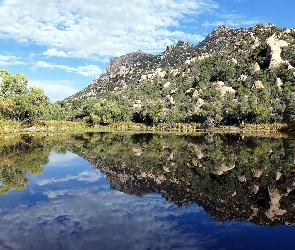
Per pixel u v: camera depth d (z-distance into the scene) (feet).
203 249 33.30
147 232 38.81
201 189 62.39
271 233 38.32
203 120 338.54
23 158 108.88
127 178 75.15
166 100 514.27
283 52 497.05
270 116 298.76
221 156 110.32
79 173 82.02
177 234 38.14
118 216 45.70
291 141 165.89
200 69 606.96
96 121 354.74
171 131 288.30
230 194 58.34
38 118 310.45
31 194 59.77
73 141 175.83
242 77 475.31
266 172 79.46
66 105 440.86
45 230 39.93
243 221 43.09
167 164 95.30
